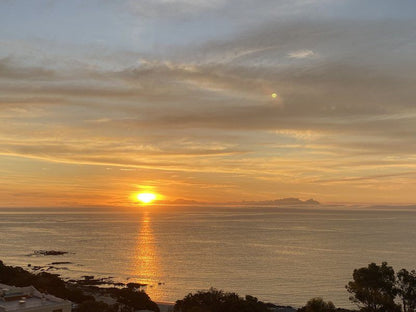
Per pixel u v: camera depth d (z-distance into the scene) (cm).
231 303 9275
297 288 15800
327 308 7731
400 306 6831
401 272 7444
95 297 11531
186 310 9238
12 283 11188
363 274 7331
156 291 15262
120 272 19338
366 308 6988
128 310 10162
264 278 17738
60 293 10731
